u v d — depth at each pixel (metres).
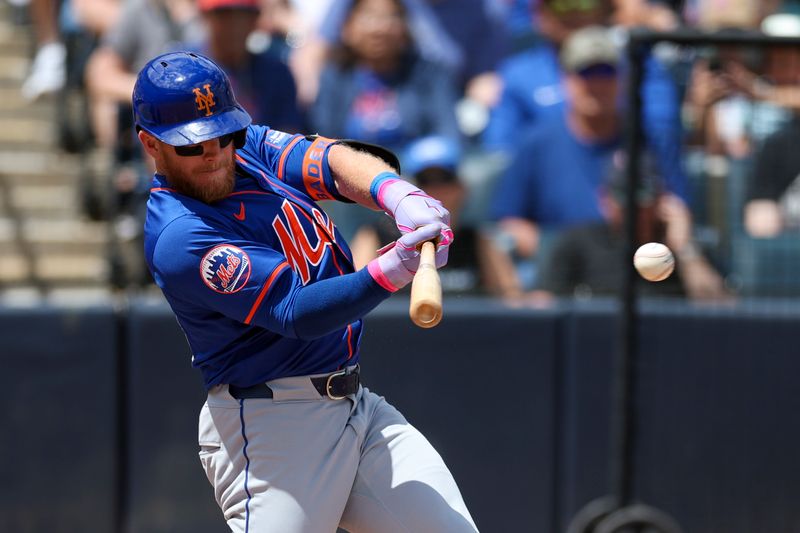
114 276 20.44
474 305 19.42
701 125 19.28
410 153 19.98
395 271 9.02
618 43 20.66
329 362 10.21
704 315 19.28
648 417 19.30
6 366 18.92
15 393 18.92
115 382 19.12
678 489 19.34
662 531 18.47
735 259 19.38
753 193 19.38
